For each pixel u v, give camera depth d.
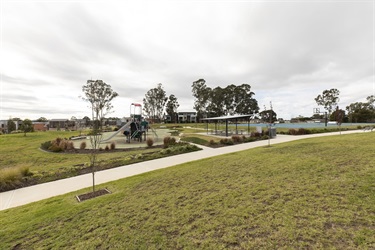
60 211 3.73
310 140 11.17
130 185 5.13
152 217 3.10
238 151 9.66
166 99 65.44
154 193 4.28
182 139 17.30
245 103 63.28
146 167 7.44
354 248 1.90
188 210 3.22
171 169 6.63
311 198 3.11
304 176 4.23
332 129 21.55
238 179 4.61
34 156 10.88
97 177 6.39
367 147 6.60
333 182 3.66
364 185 3.34
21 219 3.52
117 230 2.80
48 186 5.72
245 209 3.01
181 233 2.55
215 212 3.04
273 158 6.49
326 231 2.21
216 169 5.88
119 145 15.19
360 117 43.19
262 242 2.16
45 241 2.69
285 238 2.18
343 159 5.25
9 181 5.71
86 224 3.08
